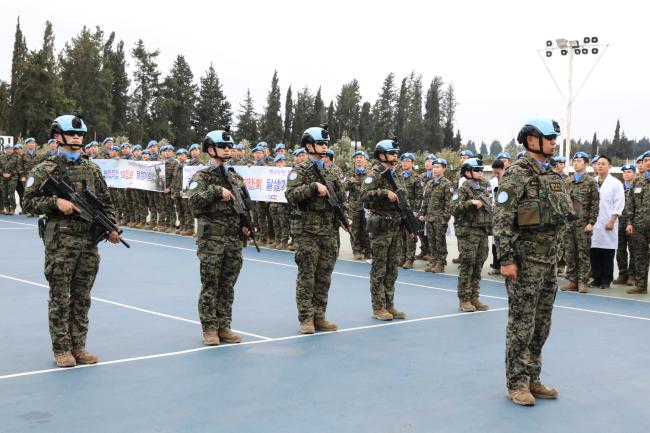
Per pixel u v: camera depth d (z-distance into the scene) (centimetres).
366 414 533
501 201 561
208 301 742
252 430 492
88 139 7775
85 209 643
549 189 561
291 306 965
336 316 917
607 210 1221
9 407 531
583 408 566
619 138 11462
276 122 8481
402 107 8994
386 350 738
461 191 970
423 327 859
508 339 580
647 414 555
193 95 8688
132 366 654
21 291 1027
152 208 1997
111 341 750
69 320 662
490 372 661
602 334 849
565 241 1208
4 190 2319
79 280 659
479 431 505
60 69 7906
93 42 8225
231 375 630
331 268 830
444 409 552
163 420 508
